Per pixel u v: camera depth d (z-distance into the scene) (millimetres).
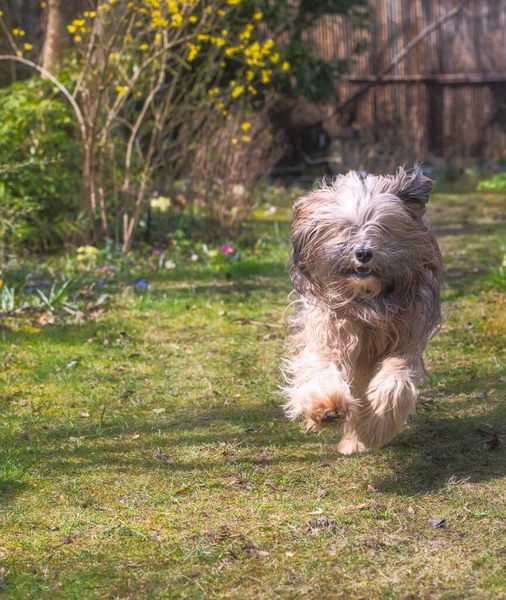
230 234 11906
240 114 12242
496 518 4152
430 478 4715
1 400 6094
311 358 4812
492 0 22312
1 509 4371
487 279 9281
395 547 3883
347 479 4738
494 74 22469
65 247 10727
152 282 9688
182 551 3912
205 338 7598
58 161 10039
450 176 20531
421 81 22375
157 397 6164
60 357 7016
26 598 3539
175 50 13141
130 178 11430
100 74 10320
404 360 4750
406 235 4816
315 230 4844
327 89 18594
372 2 22188
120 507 4410
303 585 3588
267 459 5047
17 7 14562
